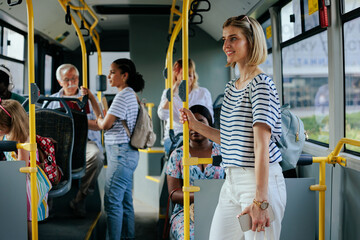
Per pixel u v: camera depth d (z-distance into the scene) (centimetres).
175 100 472
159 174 614
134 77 393
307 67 447
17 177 257
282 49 455
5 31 543
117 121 378
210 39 746
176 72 473
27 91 633
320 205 241
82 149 400
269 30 488
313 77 463
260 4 448
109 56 874
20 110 302
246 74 189
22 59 619
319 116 485
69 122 360
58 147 355
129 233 412
